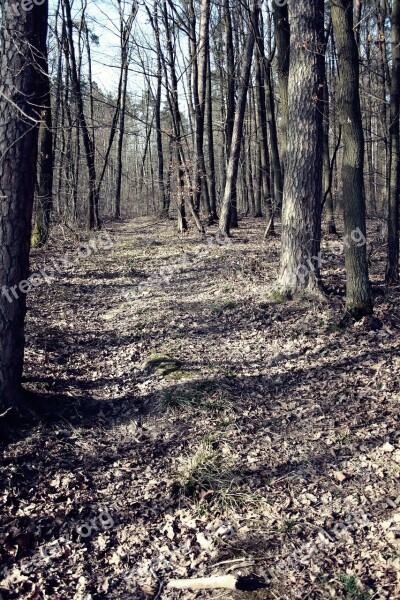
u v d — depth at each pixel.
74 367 7.21
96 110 29.84
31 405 5.60
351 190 7.86
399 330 7.75
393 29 9.22
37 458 4.94
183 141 18.72
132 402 6.29
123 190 42.03
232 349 7.75
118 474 5.00
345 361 7.06
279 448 5.40
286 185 8.88
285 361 7.27
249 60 15.75
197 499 4.72
